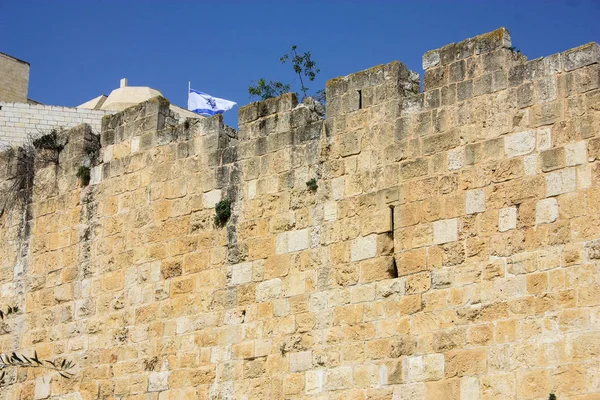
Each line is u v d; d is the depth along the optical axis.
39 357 25.12
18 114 33.38
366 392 19.70
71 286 25.14
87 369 24.16
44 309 25.50
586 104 18.48
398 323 19.66
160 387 22.77
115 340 23.88
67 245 25.56
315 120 22.45
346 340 20.27
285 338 21.14
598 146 18.16
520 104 19.23
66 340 24.78
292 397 20.70
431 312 19.30
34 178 26.84
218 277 22.58
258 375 21.33
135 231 24.33
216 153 23.48
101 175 25.45
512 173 18.98
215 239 22.88
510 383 18.00
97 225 25.11
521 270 18.42
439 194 19.80
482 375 18.36
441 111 20.22
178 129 24.31
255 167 22.73
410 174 20.30
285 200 22.03
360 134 21.25
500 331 18.36
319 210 21.44
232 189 22.95
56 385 24.59
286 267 21.58
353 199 20.98
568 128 18.56
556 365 17.59
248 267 22.17
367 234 20.58
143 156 24.77
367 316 20.11
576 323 17.58
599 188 17.95
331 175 21.47
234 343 21.89
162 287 23.44
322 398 20.28
